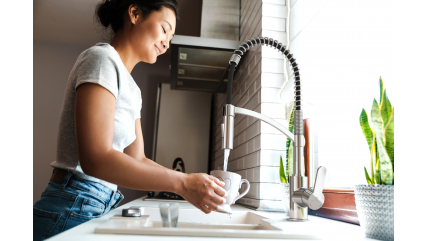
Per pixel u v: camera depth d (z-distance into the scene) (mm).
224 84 2578
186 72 2359
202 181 685
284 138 1477
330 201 1031
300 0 1422
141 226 606
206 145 3584
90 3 3070
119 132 867
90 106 696
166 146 3562
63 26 3527
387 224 603
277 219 831
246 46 864
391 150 641
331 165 1149
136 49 987
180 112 3646
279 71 1544
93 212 816
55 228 772
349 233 663
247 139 1745
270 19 1599
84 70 744
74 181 809
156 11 966
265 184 1435
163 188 682
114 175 662
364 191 651
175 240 502
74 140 815
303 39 1348
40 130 3746
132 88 935
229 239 526
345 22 1057
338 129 1103
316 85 1205
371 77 929
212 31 2334
